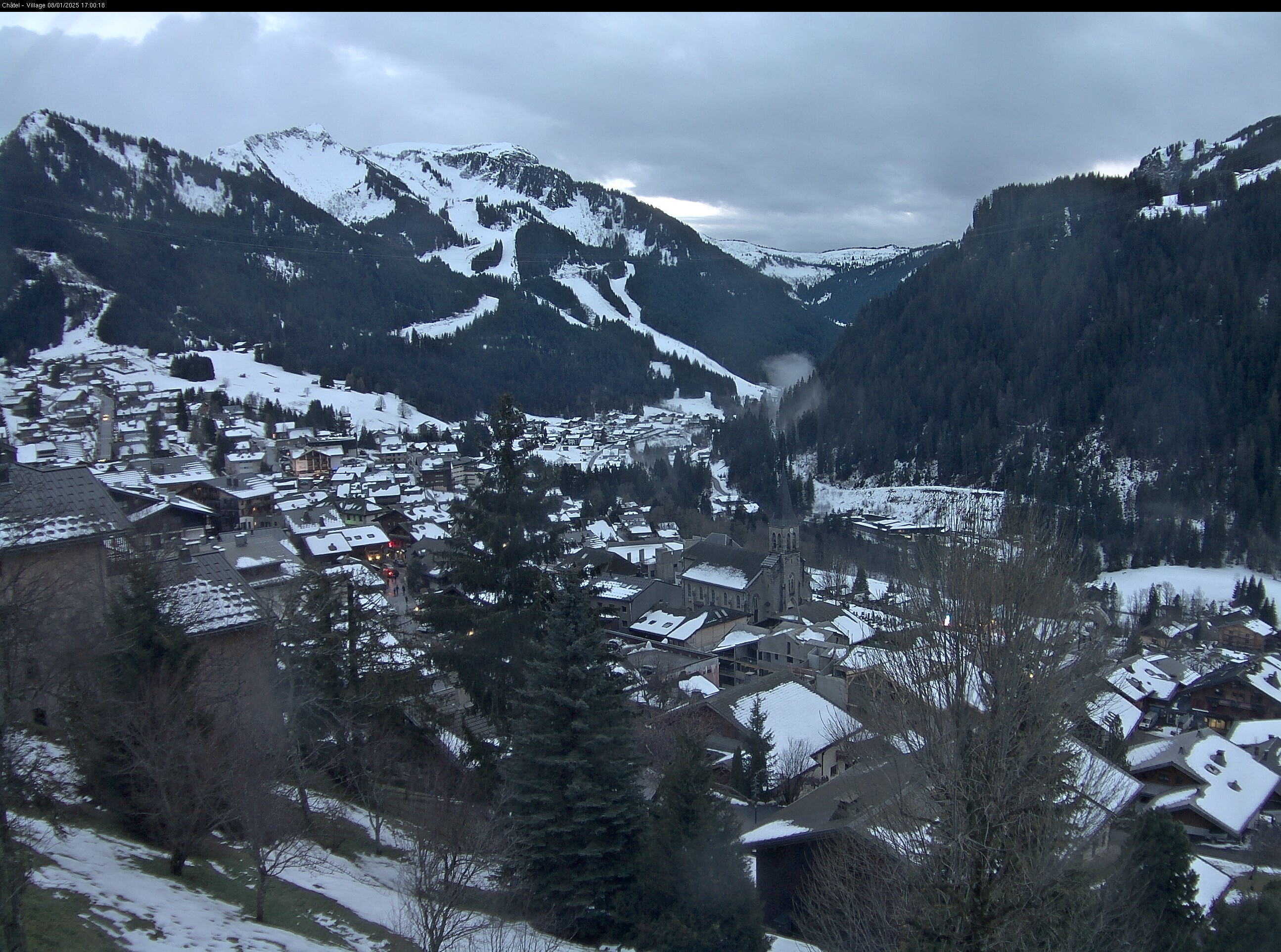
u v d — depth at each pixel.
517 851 22.97
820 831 24.59
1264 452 147.00
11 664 20.62
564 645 25.11
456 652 29.06
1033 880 16.41
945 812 17.78
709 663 78.31
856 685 48.62
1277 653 92.44
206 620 31.36
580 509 146.88
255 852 19.70
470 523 29.97
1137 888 23.67
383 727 31.14
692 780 22.58
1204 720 74.69
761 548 135.75
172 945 16.05
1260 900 26.00
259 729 24.44
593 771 23.97
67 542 29.11
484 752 28.66
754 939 21.30
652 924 21.59
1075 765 23.25
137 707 20.91
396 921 21.31
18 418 161.88
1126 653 79.19
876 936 19.78
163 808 20.11
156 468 127.44
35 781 18.86
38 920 14.99
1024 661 18.45
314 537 94.31
